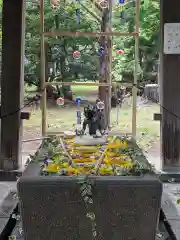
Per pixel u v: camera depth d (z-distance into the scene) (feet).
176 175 14.80
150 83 21.40
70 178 8.66
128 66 18.24
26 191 8.52
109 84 17.16
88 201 8.46
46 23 18.89
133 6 17.37
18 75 14.85
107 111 17.39
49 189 8.52
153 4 21.26
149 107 21.61
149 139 19.90
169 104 15.01
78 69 18.29
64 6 18.39
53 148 11.51
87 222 8.71
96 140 11.85
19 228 10.57
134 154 10.82
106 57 17.57
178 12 14.60
